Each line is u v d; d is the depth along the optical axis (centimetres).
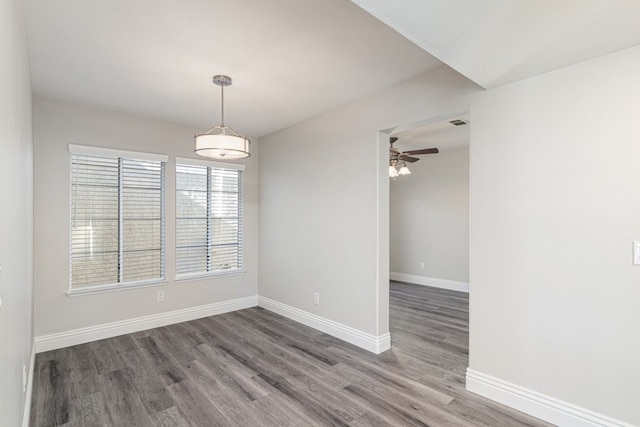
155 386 262
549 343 217
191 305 431
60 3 188
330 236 374
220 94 324
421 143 552
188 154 430
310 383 268
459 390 257
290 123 421
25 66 206
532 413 222
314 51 244
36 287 328
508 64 203
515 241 231
